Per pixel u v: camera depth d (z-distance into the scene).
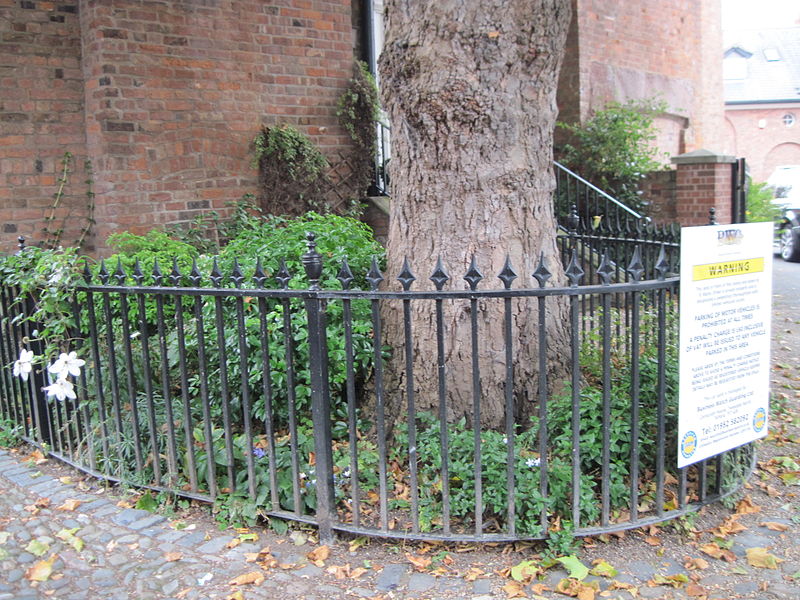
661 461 2.95
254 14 6.91
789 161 31.47
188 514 3.31
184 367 3.28
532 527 2.86
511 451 2.79
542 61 3.64
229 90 6.80
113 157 6.16
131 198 6.27
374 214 7.84
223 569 2.85
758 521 3.16
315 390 2.92
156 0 6.29
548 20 3.58
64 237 6.25
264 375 3.06
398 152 3.83
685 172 9.25
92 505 3.43
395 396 3.79
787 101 30.78
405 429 3.57
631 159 9.80
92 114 6.19
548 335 3.79
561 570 2.76
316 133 7.45
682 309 2.83
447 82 3.51
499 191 3.65
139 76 6.25
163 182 6.45
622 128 9.80
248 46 6.90
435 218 3.69
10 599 2.70
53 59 6.12
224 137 6.80
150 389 3.41
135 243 5.56
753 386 3.16
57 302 3.61
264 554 2.94
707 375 2.96
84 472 3.79
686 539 2.99
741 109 31.58
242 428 4.05
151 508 3.37
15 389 4.23
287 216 6.88
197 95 6.60
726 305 2.97
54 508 3.40
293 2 7.16
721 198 9.16
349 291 2.84
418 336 3.72
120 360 3.76
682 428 2.91
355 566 2.85
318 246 4.42
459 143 3.60
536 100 3.71
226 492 3.35
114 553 2.99
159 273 3.31
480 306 3.62
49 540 3.11
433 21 3.50
